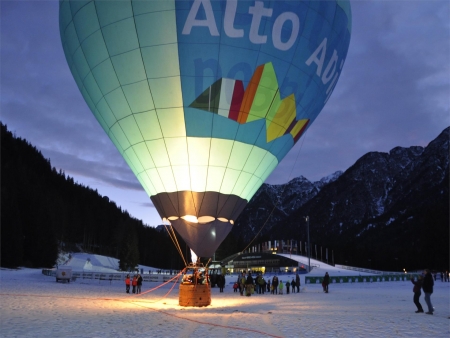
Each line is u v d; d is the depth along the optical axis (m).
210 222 16.06
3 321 11.55
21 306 15.81
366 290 32.84
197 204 15.99
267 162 17.05
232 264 97.75
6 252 68.62
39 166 161.00
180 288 17.08
